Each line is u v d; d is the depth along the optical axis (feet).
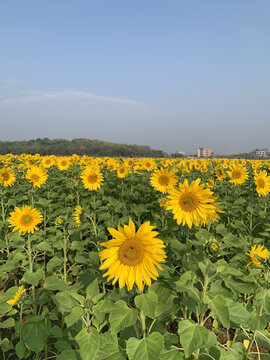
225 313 2.45
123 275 2.61
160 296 2.97
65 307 2.72
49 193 9.41
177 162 22.03
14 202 7.18
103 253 2.65
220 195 9.55
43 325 3.09
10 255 4.86
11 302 3.52
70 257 5.94
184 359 2.90
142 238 2.61
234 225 5.64
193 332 2.46
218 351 3.03
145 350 2.40
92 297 2.77
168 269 3.20
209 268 2.74
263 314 3.10
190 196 3.51
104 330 4.04
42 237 5.95
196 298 2.64
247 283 2.89
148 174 12.94
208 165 18.75
